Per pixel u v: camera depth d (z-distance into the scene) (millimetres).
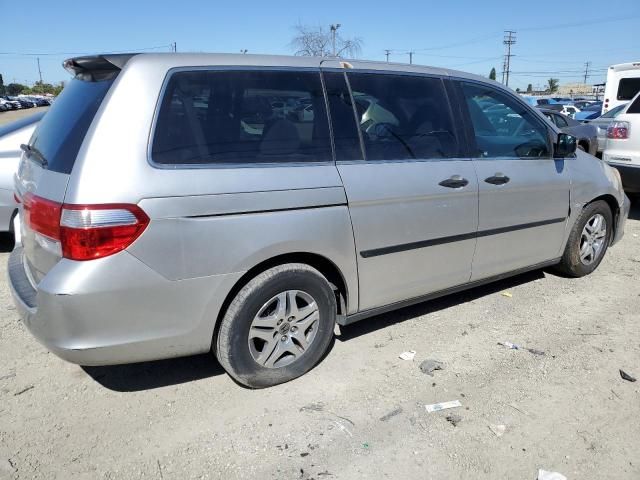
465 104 3943
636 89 13227
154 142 2660
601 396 3156
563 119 12891
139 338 2691
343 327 4027
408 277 3635
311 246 3078
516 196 4125
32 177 2926
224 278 2828
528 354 3637
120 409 3006
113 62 2809
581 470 2561
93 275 2508
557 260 4770
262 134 2998
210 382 3283
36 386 3213
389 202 3381
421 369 3434
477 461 2611
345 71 3400
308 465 2580
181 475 2518
